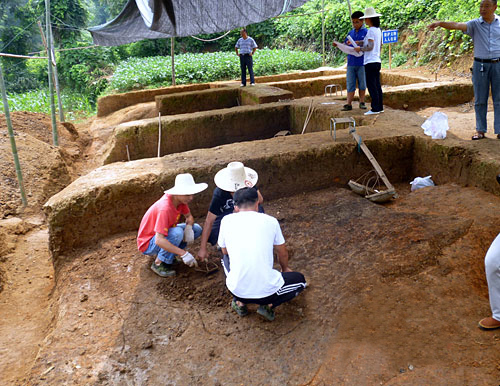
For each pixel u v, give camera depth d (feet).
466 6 43.21
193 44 92.02
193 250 15.46
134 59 78.23
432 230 14.48
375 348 10.13
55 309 13.57
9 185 24.56
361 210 16.71
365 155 20.27
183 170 17.63
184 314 12.28
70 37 72.79
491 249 9.82
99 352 11.00
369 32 24.31
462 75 39.11
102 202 16.42
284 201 18.89
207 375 10.07
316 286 12.71
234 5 23.20
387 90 33.09
